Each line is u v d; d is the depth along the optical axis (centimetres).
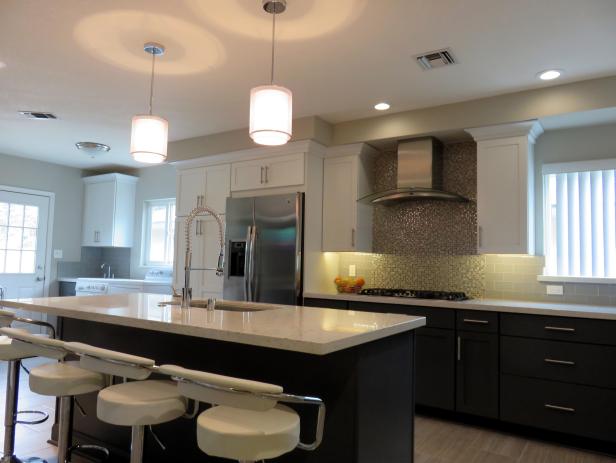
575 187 370
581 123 356
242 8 244
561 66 306
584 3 233
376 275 452
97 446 248
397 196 401
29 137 504
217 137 475
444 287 417
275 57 300
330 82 339
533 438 311
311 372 190
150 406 165
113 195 637
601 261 356
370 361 189
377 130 414
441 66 310
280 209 424
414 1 234
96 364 182
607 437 282
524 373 312
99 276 686
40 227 620
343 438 180
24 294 600
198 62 309
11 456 234
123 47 290
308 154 425
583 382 292
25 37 279
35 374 202
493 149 368
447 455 280
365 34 268
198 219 491
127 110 411
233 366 214
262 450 141
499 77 326
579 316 294
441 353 343
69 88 360
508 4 236
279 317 221
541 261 375
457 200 403
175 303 282
